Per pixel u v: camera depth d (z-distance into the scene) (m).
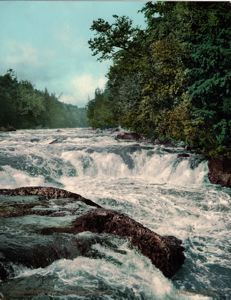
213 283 5.72
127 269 5.25
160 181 13.73
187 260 6.39
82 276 4.77
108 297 4.40
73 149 15.57
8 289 4.25
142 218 8.60
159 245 5.81
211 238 7.58
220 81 13.62
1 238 5.30
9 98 81.06
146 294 4.85
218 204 10.07
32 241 5.27
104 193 10.67
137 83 20.59
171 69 15.95
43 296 4.12
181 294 5.22
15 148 15.51
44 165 13.63
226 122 13.80
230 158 13.10
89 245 5.49
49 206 7.21
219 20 14.02
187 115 15.19
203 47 13.95
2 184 11.77
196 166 13.86
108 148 15.70
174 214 9.07
